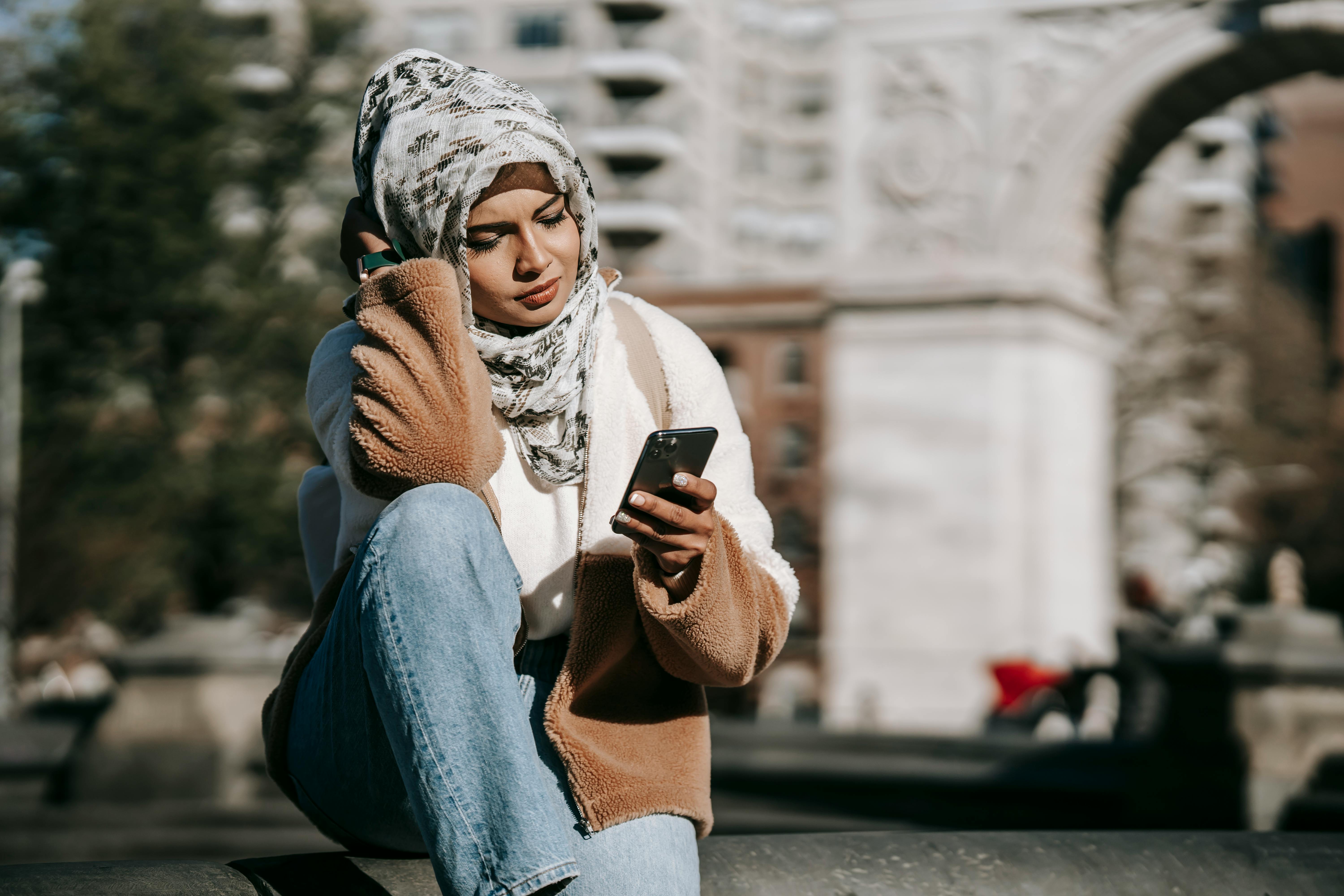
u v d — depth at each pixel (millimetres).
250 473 21906
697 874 1771
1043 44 18312
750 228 54125
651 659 1821
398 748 1559
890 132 18672
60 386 22766
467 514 1585
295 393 22297
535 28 48406
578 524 1844
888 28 18750
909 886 1913
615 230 49062
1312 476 38375
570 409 1835
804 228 54844
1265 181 59344
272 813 8359
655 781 1750
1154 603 11812
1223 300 37938
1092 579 19438
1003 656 17641
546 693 1848
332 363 1853
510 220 1749
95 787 8695
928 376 18234
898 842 1996
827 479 18750
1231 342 36031
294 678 1830
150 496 21984
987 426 17969
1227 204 51531
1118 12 18031
